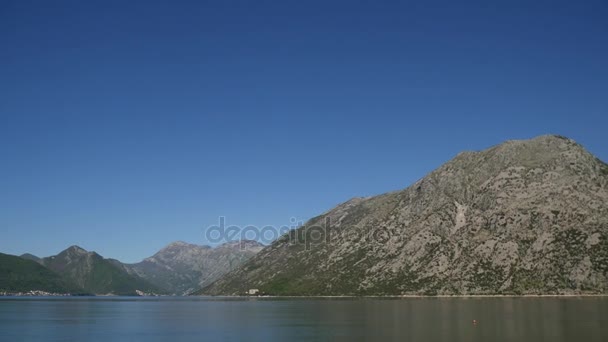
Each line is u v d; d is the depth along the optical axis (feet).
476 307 532.32
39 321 485.97
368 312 510.99
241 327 395.55
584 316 399.03
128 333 363.35
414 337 303.27
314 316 487.20
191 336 339.77
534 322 360.69
